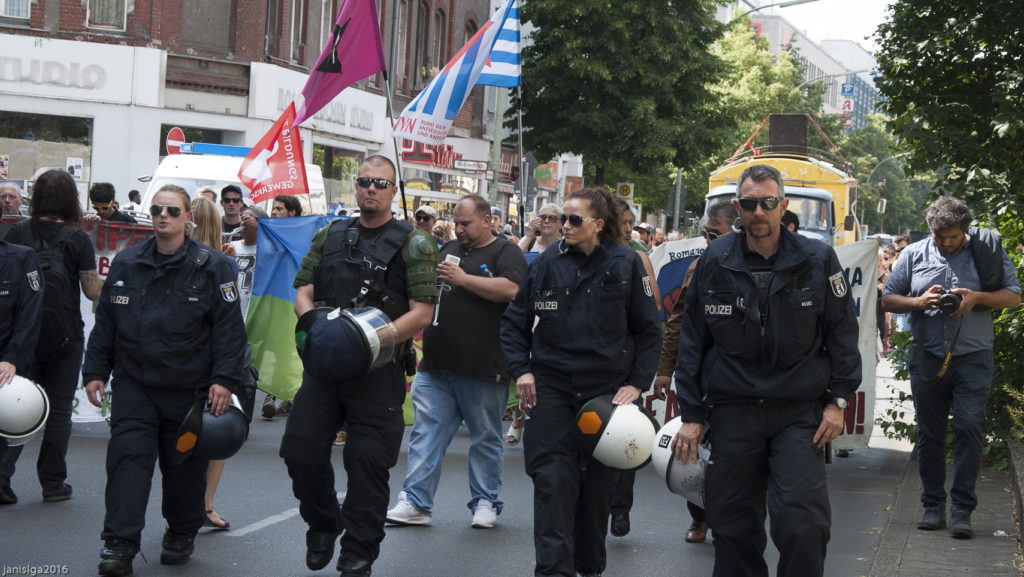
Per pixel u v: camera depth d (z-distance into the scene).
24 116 26.53
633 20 34.56
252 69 28.84
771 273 4.92
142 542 7.03
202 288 6.21
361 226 6.12
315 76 10.39
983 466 9.59
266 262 11.50
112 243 10.93
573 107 34.62
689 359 5.11
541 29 35.38
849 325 4.96
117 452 6.11
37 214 7.63
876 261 10.27
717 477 4.99
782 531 4.78
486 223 7.95
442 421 7.89
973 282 7.41
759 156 24.30
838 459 10.96
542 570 5.56
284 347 11.48
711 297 5.01
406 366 6.04
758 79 59.50
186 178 17.61
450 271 7.70
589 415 5.63
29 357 6.75
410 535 7.55
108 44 26.98
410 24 37.69
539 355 5.86
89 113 26.94
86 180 27.11
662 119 34.38
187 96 27.97
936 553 6.95
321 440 5.88
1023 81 10.37
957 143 10.71
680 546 7.54
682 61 34.66
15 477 8.68
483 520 7.82
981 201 10.41
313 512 6.06
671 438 5.62
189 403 6.26
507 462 10.38
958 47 10.76
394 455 5.96
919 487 9.10
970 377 7.43
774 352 4.89
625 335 5.82
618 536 7.68
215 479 7.42
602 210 5.80
